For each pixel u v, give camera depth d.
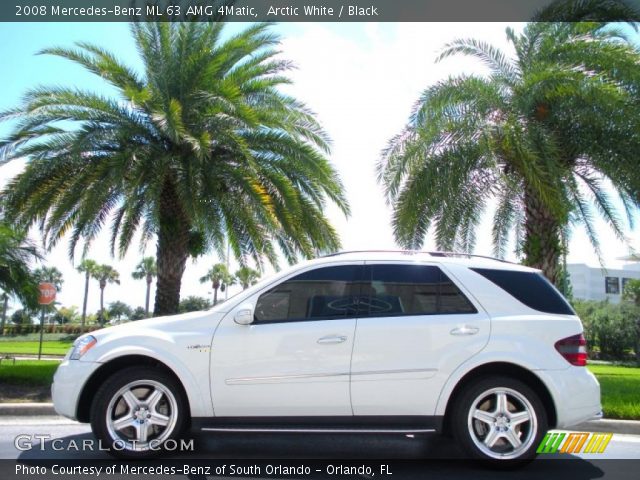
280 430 5.46
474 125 11.58
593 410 5.50
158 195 12.27
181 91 13.08
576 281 100.38
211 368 5.54
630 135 11.23
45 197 12.27
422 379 5.50
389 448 6.48
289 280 5.87
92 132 12.02
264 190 12.94
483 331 5.59
